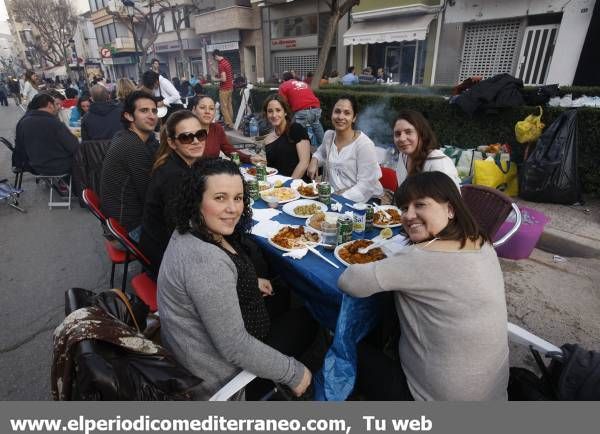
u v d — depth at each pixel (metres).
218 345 1.24
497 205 2.30
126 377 0.93
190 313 1.26
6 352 2.37
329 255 1.82
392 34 11.89
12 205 4.98
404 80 12.94
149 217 2.07
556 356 1.36
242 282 1.41
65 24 30.67
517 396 1.43
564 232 3.61
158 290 1.33
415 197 1.29
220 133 3.83
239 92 10.58
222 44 20.75
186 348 1.30
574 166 4.12
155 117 2.91
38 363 2.27
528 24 9.36
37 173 4.74
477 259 1.20
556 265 3.28
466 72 10.91
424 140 2.37
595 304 2.71
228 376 1.35
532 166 4.24
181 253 1.24
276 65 18.72
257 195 2.65
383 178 3.33
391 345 1.77
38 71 44.41
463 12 10.30
